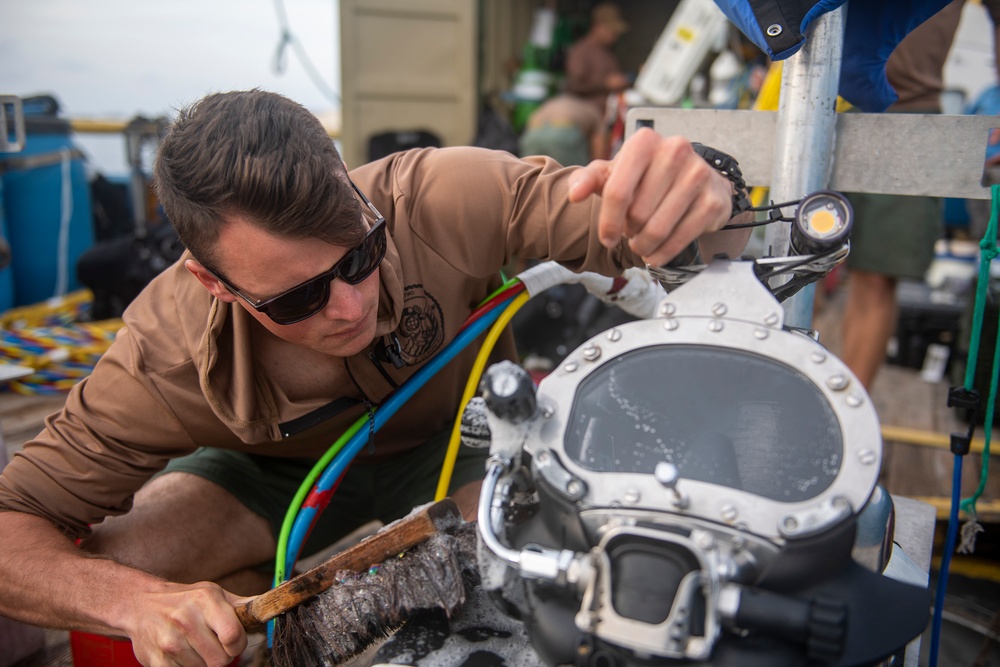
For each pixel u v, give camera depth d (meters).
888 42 1.33
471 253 1.34
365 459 1.55
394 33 4.43
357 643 0.90
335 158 1.09
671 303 0.87
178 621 1.01
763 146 1.32
